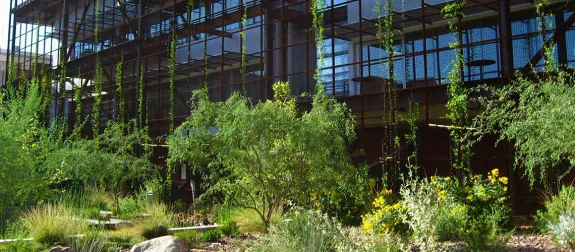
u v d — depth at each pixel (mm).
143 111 25812
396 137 16266
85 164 17688
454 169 14625
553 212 10820
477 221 10586
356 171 14172
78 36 30984
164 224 13211
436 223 9211
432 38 18484
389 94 16625
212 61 24969
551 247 9133
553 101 9383
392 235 9461
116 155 18750
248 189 13352
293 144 12367
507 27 14750
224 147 12547
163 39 25984
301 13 20578
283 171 12500
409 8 18234
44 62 31688
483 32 17250
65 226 11609
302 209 10898
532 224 12055
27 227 12477
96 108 26734
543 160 9969
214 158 13336
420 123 19078
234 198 13469
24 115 18453
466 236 9203
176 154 13430
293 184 12570
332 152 13031
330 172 12602
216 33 24875
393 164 16047
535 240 9922
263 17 22766
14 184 15117
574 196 11000
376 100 17297
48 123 29484
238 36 24203
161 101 26188
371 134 19109
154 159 23641
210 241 11938
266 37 22219
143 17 26828
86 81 30000
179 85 26922
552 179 12352
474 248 8758
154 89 27672
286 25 22688
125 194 21812
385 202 12914
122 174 18844
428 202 8742
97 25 29172
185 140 13125
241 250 10453
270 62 21984
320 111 13250
